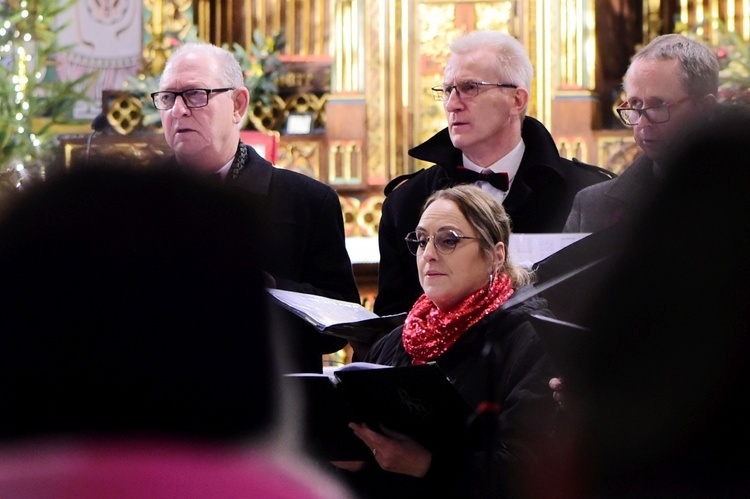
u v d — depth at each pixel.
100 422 2.73
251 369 2.81
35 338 2.67
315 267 11.20
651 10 22.95
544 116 22.72
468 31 23.19
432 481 7.52
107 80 24.91
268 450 2.88
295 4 23.80
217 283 2.78
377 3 23.38
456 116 10.95
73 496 2.70
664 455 3.09
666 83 9.41
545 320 5.87
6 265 2.68
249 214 2.85
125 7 24.88
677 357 3.07
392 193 11.54
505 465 7.36
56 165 3.00
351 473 8.00
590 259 6.42
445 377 6.99
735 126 3.13
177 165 2.93
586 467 3.27
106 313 2.69
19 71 22.95
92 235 2.70
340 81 23.38
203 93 10.92
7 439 2.71
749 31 22.45
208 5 24.16
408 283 11.16
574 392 3.54
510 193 11.01
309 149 23.05
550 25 22.88
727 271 3.04
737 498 3.04
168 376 2.73
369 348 9.54
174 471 2.76
